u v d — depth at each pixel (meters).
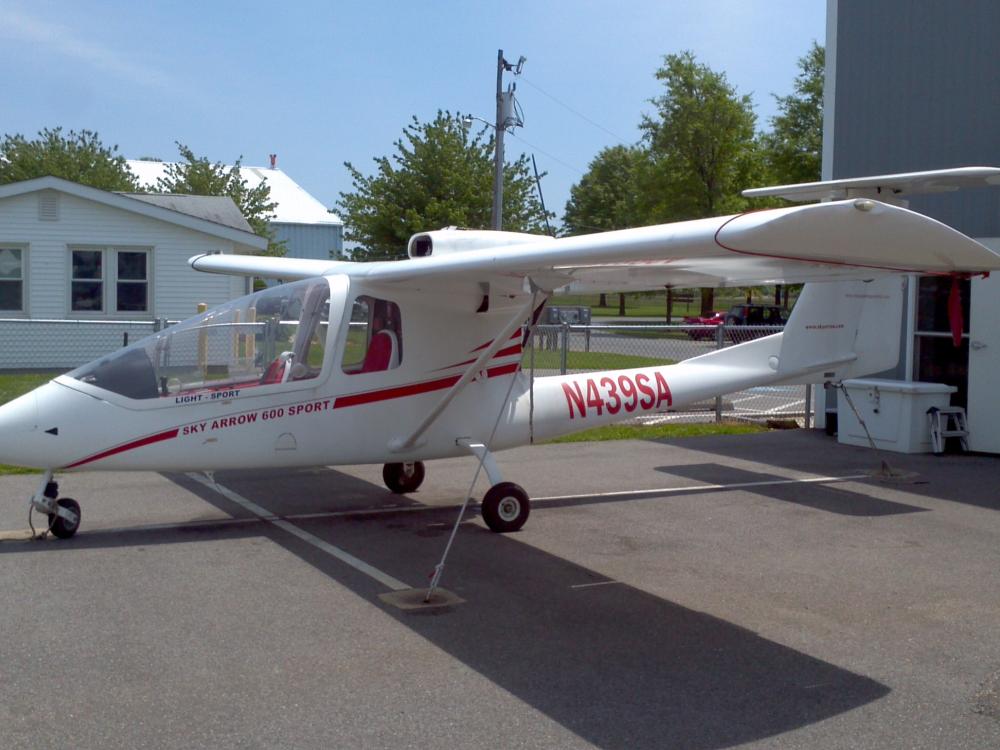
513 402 7.74
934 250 4.49
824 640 5.07
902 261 4.73
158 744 3.76
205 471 6.88
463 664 4.65
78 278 18.88
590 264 5.41
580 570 6.32
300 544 6.82
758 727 4.02
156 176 44.09
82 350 18.88
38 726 3.90
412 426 7.36
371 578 6.04
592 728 3.98
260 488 8.68
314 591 5.74
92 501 8.02
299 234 39.84
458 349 7.48
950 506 8.39
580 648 4.90
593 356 21.19
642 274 6.24
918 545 7.07
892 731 4.00
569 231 79.38
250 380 6.85
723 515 7.99
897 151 11.91
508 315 7.68
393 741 3.83
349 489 8.72
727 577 6.21
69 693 4.22
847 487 9.19
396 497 8.44
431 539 7.04
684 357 20.55
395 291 7.24
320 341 7.04
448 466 10.03
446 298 7.39
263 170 44.25
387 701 4.21
